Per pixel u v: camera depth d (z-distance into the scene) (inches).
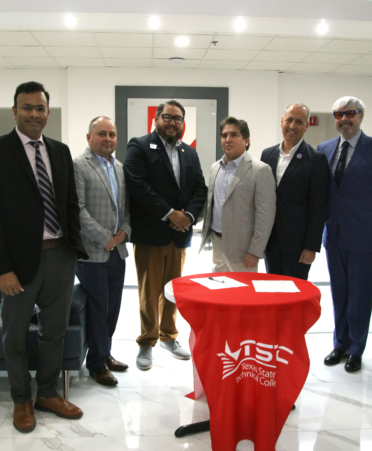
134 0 146.8
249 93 269.4
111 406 83.6
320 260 236.4
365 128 288.2
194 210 100.1
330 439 73.3
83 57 239.3
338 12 152.1
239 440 66.5
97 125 91.4
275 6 150.1
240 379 64.6
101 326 93.1
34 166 74.4
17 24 164.7
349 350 103.7
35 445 70.7
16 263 71.6
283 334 63.9
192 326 64.5
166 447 70.6
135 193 96.0
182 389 91.0
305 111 94.8
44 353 78.4
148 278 101.9
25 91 71.2
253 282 76.2
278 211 96.3
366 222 97.7
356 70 268.1
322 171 94.0
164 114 98.0
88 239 90.6
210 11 149.2
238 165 95.8
